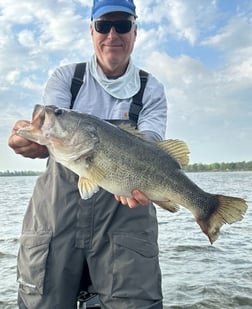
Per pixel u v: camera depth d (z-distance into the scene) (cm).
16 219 483
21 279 105
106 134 92
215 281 219
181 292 204
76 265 102
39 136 91
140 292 100
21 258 105
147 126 106
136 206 97
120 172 92
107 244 101
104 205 101
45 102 107
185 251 294
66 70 111
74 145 92
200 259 270
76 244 101
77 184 101
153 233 105
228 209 100
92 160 92
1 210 585
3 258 281
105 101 109
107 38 106
